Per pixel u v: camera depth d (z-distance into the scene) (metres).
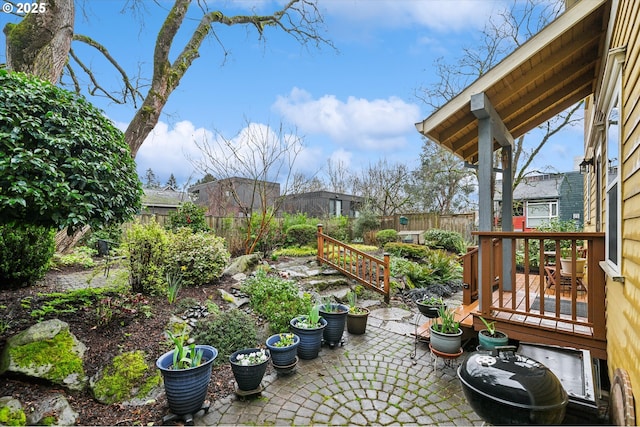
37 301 3.54
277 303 4.34
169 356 2.62
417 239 11.69
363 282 6.30
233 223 9.56
